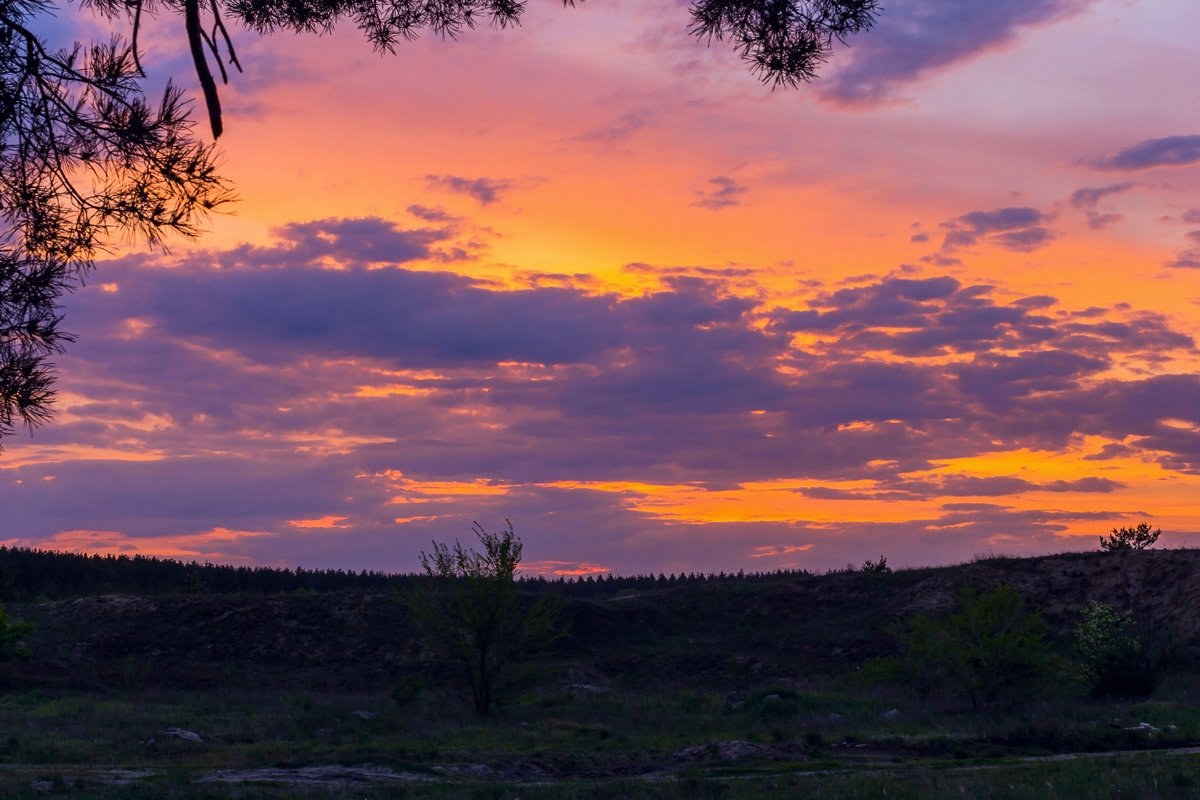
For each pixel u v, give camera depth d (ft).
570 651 161.58
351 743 73.46
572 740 75.66
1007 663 89.61
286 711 101.04
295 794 46.65
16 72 24.40
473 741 74.79
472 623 103.24
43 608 185.16
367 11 34.19
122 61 25.11
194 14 24.48
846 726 78.69
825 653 152.25
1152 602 144.36
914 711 87.35
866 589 176.04
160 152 25.29
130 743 71.31
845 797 41.09
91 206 25.99
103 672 147.23
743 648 161.99
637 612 178.19
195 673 151.33
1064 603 154.20
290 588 401.08
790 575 201.26
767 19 31.63
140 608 180.75
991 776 47.29
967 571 170.60
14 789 46.01
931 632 95.14
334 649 164.76
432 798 45.39
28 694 116.88
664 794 44.47
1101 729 69.77
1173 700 91.20
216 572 396.57
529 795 45.75
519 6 34.32
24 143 24.99
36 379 25.29
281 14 32.86
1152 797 38.91
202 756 65.21
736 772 55.47
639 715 94.27
